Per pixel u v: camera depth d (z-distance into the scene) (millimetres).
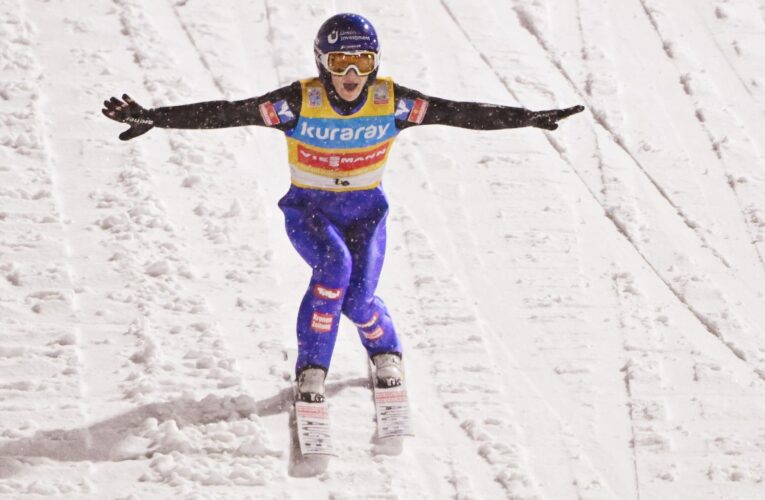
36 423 18969
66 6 33469
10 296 22188
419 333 22250
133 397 19672
